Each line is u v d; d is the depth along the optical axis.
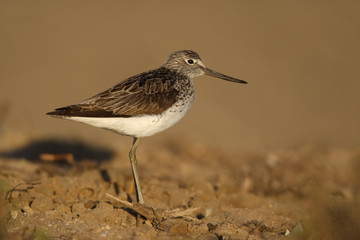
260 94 23.08
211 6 30.92
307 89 23.92
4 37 25.89
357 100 23.27
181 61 9.73
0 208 7.56
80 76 23.28
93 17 28.88
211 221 8.26
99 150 13.45
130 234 7.25
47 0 30.42
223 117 20.39
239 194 9.82
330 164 12.82
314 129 20.47
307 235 7.84
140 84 8.66
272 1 31.38
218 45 26.62
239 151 15.06
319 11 30.05
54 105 20.44
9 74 22.73
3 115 15.42
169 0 31.61
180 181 10.97
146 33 27.27
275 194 10.55
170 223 7.71
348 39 27.41
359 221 8.55
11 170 10.32
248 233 7.66
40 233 6.71
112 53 25.38
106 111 8.25
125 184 9.61
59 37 26.52
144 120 8.45
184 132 17.22
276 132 19.84
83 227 7.36
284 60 25.84
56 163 11.71
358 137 19.73
